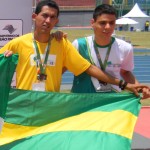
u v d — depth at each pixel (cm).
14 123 473
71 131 446
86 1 6350
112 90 515
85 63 489
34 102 474
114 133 437
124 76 550
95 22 499
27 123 475
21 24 687
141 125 877
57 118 480
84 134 439
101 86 508
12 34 688
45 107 477
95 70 495
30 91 472
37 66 473
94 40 512
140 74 1722
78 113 484
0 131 464
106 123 454
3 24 682
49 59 475
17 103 473
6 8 678
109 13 490
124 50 517
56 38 477
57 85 486
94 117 467
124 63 530
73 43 520
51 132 450
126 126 448
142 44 3203
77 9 6244
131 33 4678
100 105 489
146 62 2111
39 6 466
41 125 479
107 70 515
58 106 479
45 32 466
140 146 750
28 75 474
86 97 484
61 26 6097
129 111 476
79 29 5025
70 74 1625
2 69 451
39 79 474
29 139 446
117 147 418
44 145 433
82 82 515
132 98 492
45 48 475
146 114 957
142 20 5328
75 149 420
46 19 462
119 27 5294
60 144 430
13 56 452
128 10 6178
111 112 473
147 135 815
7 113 472
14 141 456
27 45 473
